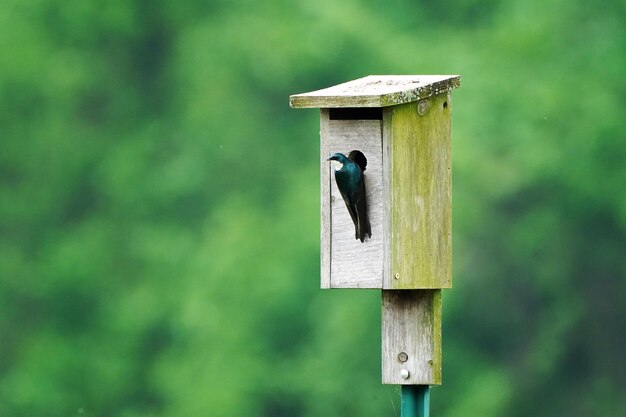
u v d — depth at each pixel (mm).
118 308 24141
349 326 21328
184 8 25609
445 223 8492
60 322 24828
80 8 25750
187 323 22516
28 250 25438
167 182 24203
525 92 22406
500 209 21797
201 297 22500
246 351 21922
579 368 22344
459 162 21422
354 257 8281
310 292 22000
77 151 25562
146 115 25688
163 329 23672
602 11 23406
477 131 22031
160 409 23062
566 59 23047
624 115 22547
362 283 8266
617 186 22125
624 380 22391
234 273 22375
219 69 24297
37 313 25125
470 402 21391
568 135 22281
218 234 23094
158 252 23734
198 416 21906
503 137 22109
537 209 21938
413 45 23547
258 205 23328
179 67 25219
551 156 22000
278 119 23875
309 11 24109
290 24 24031
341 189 8172
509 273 21750
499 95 22422
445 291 21391
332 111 8367
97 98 25875
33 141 25688
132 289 24094
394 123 8195
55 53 25922
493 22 24266
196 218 23953
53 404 24391
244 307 22172
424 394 8477
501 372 21688
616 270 22266
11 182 25703
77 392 24406
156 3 25688
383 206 8227
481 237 21578
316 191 22531
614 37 23219
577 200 22062
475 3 24516
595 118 22234
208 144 23938
